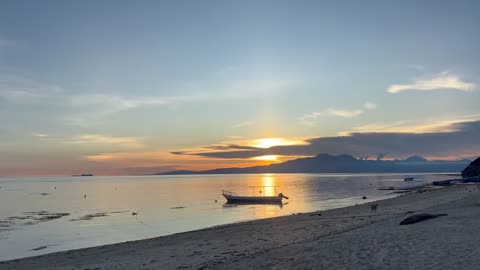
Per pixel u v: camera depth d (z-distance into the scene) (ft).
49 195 435.53
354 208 166.81
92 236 136.26
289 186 588.50
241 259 55.98
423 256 43.06
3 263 80.84
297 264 46.78
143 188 604.90
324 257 48.52
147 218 193.47
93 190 564.30
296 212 208.85
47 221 184.44
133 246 92.32
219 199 335.88
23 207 271.08
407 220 74.74
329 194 365.40
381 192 372.38
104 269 63.26
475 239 50.11
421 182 643.45
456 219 71.26
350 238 60.85
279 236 86.12
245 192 444.55
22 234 142.10
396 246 49.93
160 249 82.58
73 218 197.26
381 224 80.18
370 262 43.06
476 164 387.14
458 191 211.00
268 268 46.83
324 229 90.84
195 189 539.70
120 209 247.91
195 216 200.13
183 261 63.26
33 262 79.51
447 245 47.57
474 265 37.55
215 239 92.17
